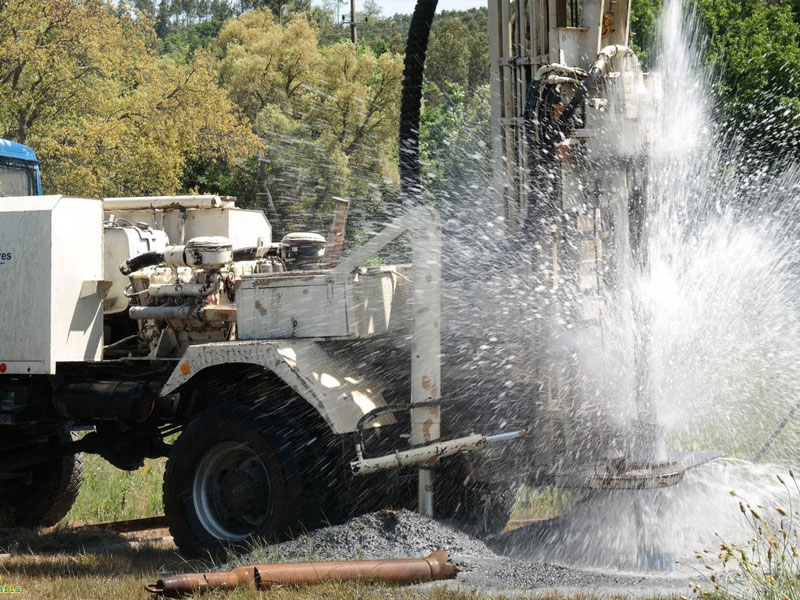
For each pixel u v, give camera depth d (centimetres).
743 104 3388
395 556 1059
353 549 1070
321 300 1167
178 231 1534
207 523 1207
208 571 1098
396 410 1107
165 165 5959
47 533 1515
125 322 1435
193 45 15788
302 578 970
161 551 1309
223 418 1189
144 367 1363
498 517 1227
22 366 1331
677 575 996
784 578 855
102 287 1382
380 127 6000
